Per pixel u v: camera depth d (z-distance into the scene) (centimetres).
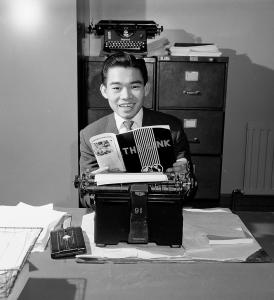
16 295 87
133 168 122
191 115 266
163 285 94
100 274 98
